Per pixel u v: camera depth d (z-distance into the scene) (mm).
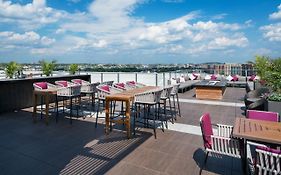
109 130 4520
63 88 5273
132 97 4180
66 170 2811
